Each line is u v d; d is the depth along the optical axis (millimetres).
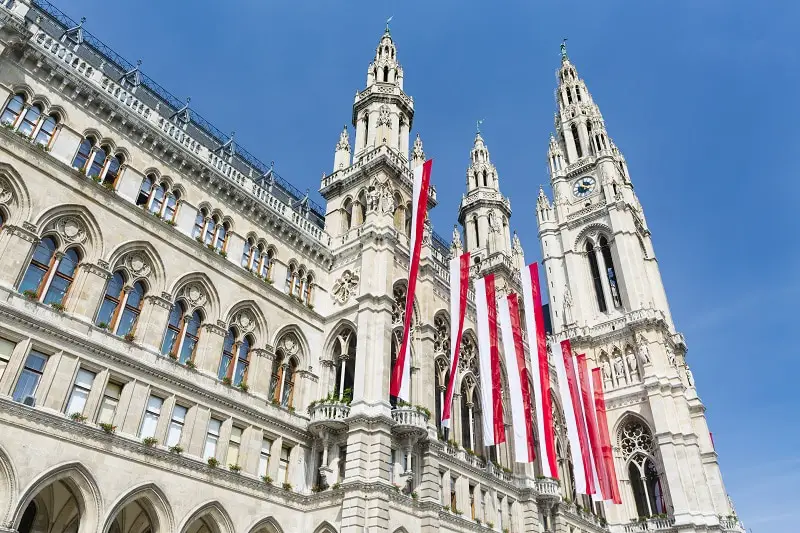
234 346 38500
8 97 30797
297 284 45094
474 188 74375
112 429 29297
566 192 94250
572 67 110688
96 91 34594
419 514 38250
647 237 92312
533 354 55062
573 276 85500
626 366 74750
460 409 48531
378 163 50594
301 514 37188
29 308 28328
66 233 31297
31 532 28516
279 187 53938
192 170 39469
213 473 33125
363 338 41531
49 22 40531
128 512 32469
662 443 66812
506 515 47094
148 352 32781
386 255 45438
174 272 35875
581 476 54062
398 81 61062
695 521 61812
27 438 26000
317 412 39219
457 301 47094
